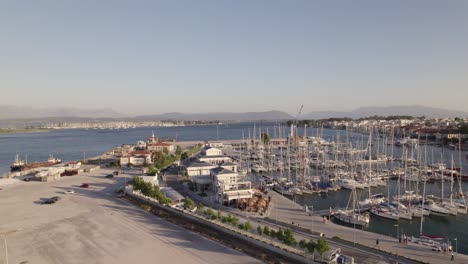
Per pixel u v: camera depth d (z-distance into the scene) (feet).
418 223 283.59
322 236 222.69
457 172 476.95
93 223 245.86
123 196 326.65
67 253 193.98
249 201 304.09
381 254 190.08
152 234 222.28
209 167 444.55
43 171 457.27
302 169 522.47
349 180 412.36
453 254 195.52
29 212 276.82
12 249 200.85
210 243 206.08
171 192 334.44
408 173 473.26
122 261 182.50
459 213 303.48
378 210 299.38
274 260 180.45
